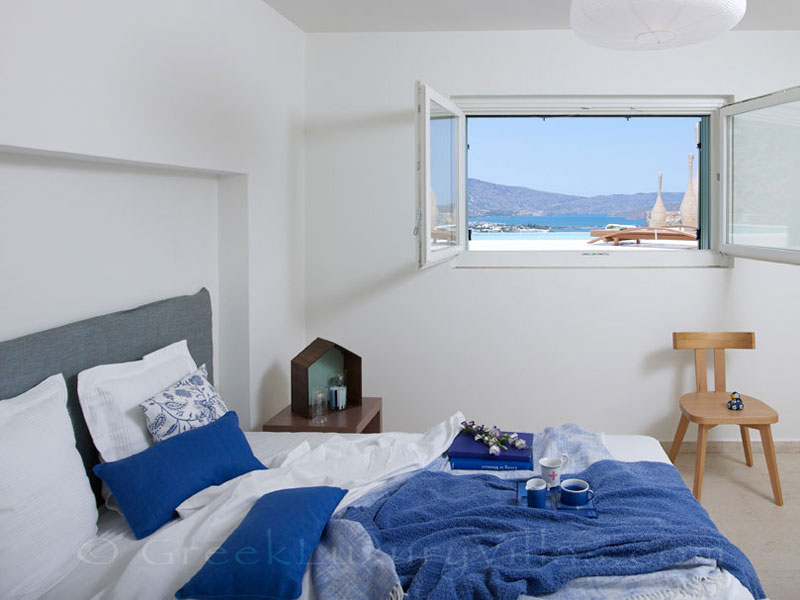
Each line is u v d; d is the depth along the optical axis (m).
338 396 3.41
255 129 3.28
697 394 3.66
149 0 2.39
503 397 3.98
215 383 3.17
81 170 2.31
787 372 3.87
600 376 3.95
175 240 2.92
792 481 3.54
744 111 3.56
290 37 3.70
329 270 4.00
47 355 2.00
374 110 3.89
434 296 3.96
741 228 3.67
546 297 3.93
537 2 3.30
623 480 2.21
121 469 1.95
